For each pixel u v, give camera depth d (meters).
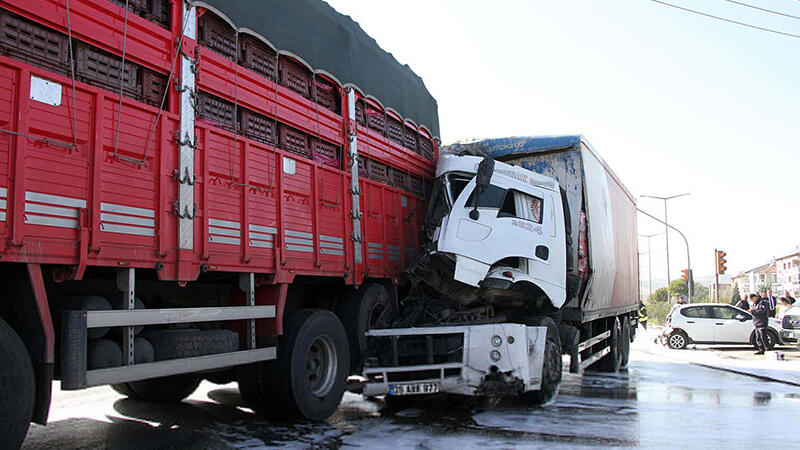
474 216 8.20
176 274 5.05
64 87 4.27
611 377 12.93
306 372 6.63
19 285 4.06
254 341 6.07
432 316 8.51
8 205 3.85
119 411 7.46
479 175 7.99
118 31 4.74
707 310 22.23
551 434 6.56
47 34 4.25
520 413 7.89
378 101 8.70
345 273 7.52
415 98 10.05
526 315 9.24
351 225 7.74
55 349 4.26
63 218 4.18
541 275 8.84
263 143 6.28
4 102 3.89
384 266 8.48
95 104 4.48
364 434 6.42
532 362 7.97
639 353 20.53
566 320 10.32
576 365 9.67
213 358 5.44
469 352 7.60
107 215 4.49
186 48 5.33
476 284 8.02
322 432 6.46
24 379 3.84
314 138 7.23
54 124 4.18
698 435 6.66
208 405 8.03
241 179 5.87
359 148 8.09
